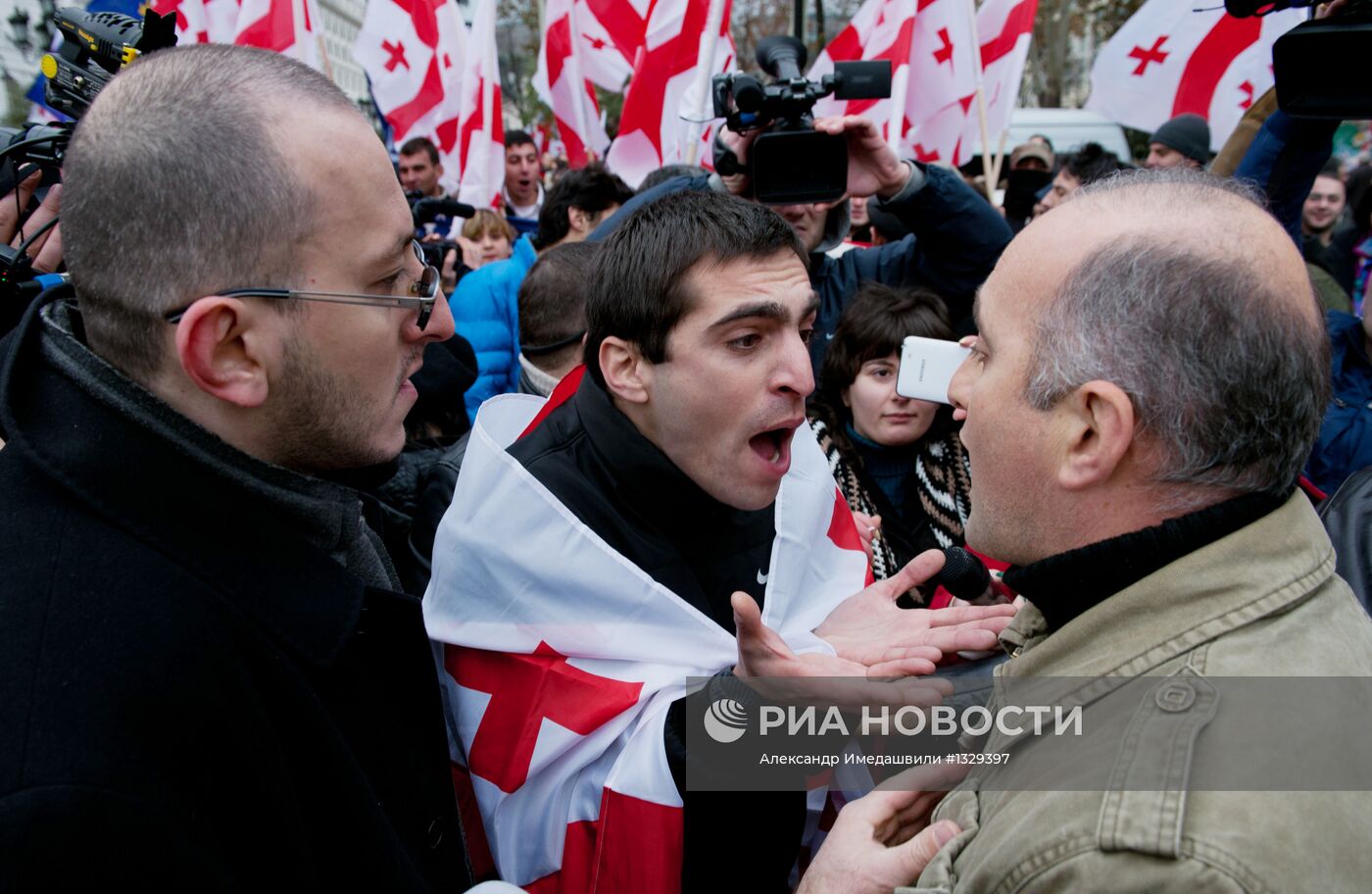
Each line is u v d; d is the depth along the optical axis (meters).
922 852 0.94
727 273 1.25
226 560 0.94
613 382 1.34
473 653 1.34
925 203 2.38
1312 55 1.66
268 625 0.95
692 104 3.15
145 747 0.81
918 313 1.98
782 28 13.21
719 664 1.30
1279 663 0.79
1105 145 9.09
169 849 0.80
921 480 2.03
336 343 0.97
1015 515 0.93
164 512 0.91
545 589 1.29
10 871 0.73
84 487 0.89
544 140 9.11
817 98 2.26
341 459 1.04
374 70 5.13
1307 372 0.81
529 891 1.30
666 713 1.22
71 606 0.84
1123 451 0.83
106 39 1.48
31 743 0.77
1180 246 0.81
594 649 1.28
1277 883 0.68
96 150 0.90
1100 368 0.83
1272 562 0.82
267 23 3.69
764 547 1.49
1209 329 0.79
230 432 0.97
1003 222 2.48
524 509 1.30
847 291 2.63
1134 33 4.21
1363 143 6.56
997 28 4.20
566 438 1.42
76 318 1.01
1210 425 0.80
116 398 0.92
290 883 0.93
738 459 1.32
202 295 0.91
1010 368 0.90
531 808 1.29
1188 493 0.84
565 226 4.03
